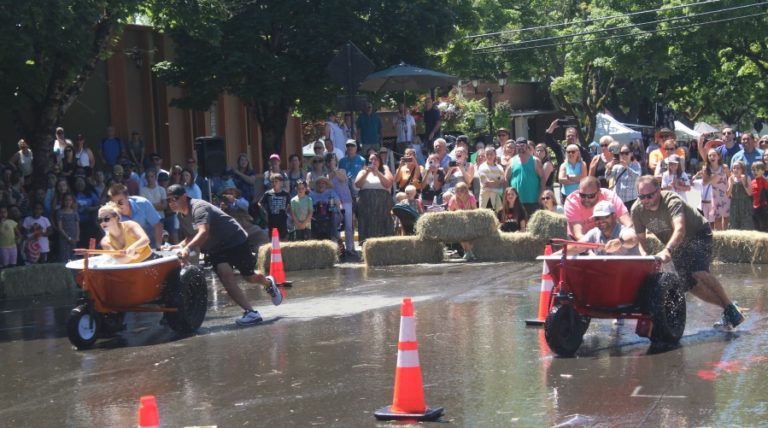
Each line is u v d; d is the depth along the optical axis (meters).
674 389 7.45
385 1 27.08
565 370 8.28
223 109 33.06
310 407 7.49
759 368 8.02
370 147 23.09
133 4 19.89
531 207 17.80
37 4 17.36
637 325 9.28
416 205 18.81
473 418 6.93
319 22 26.08
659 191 9.45
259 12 26.28
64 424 7.45
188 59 26.53
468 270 15.80
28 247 17.73
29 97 20.92
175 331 11.34
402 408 7.05
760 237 15.06
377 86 26.31
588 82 49.47
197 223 11.27
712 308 11.08
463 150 19.12
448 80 25.88
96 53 21.27
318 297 13.59
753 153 18.23
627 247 9.27
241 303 11.61
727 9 37.22
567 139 17.81
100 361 9.86
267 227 18.50
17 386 8.94
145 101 29.17
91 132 27.69
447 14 28.34
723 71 46.50
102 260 11.01
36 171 20.66
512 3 48.06
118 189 11.30
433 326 10.79
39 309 14.27
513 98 55.97
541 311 10.65
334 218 18.69
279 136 28.44
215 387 8.36
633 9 41.44
